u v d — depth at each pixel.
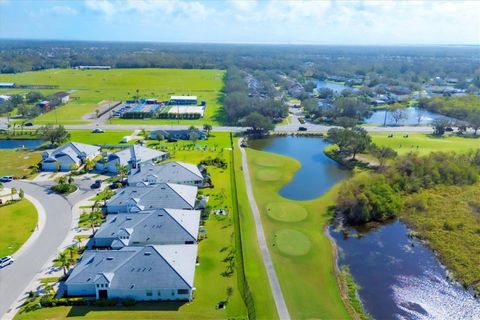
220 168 120.88
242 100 198.75
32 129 166.25
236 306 59.47
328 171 123.75
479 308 61.78
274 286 64.81
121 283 60.62
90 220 85.00
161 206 87.50
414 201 96.56
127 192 90.69
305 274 68.81
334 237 82.94
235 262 71.06
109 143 146.38
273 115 195.50
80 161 122.12
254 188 106.75
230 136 160.75
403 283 67.88
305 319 57.50
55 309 58.12
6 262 68.38
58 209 90.44
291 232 83.19
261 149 147.88
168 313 57.53
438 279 69.19
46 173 114.19
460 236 81.88
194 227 78.62
